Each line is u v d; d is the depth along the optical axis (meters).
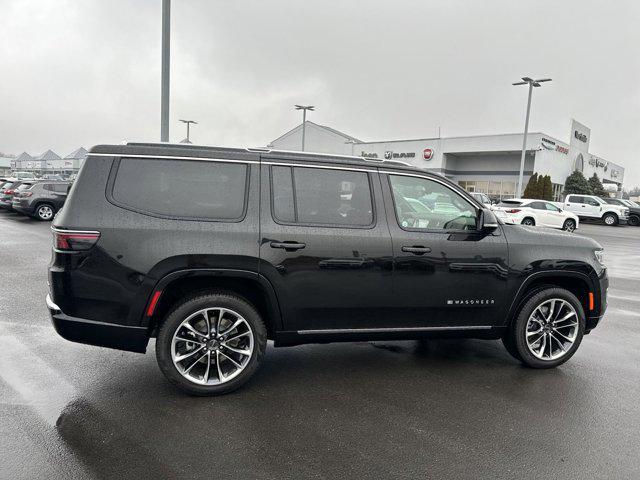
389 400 3.73
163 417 3.32
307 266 3.74
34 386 3.78
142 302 3.48
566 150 43.09
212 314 3.69
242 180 3.71
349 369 4.37
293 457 2.88
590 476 2.78
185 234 3.52
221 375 3.70
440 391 3.93
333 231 3.81
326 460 2.86
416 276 3.99
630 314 6.90
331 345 5.04
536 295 4.37
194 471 2.70
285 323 3.80
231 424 3.26
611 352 5.07
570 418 3.50
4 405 3.43
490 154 44.22
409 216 4.08
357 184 3.95
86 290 3.41
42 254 10.65
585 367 4.58
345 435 3.16
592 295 4.49
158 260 3.46
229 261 3.57
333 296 3.83
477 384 4.09
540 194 36.19
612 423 3.44
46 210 18.89
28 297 6.62
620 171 61.34
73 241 3.38
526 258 4.26
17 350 4.55
